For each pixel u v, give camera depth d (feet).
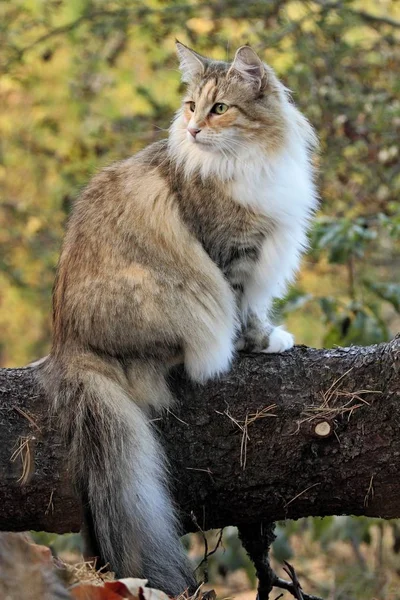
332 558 29.78
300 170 18.76
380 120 27.81
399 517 15.62
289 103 19.48
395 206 25.41
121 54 32.91
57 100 33.22
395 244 32.09
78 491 15.19
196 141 17.53
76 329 16.46
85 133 32.32
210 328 16.94
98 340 16.28
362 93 29.96
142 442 15.33
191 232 17.49
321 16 29.78
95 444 15.15
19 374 16.46
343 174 29.63
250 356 16.48
